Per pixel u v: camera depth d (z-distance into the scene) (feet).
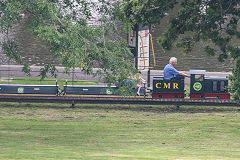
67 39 216.54
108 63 241.14
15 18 224.12
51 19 221.46
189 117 309.63
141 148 215.92
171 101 330.95
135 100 330.75
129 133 259.19
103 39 244.42
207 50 302.04
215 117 310.24
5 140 229.25
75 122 287.89
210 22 285.23
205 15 285.23
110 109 331.57
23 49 540.52
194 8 285.23
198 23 288.92
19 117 298.76
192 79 332.60
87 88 337.31
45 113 313.94
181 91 334.44
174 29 292.40
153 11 270.26
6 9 221.66
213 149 217.77
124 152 197.57
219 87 332.39
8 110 319.88
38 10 221.25
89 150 204.13
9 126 270.46
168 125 283.79
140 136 251.80
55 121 289.33
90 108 334.03
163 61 530.27
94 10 273.13
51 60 503.61
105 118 301.84
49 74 420.77
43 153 186.29
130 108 336.29
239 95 272.92
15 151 192.03
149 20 271.08
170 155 190.19
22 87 338.13
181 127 278.26
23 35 597.11
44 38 212.43
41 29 212.64
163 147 220.64
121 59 248.52
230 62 520.83
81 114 313.32
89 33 232.73
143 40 382.63
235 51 275.59
